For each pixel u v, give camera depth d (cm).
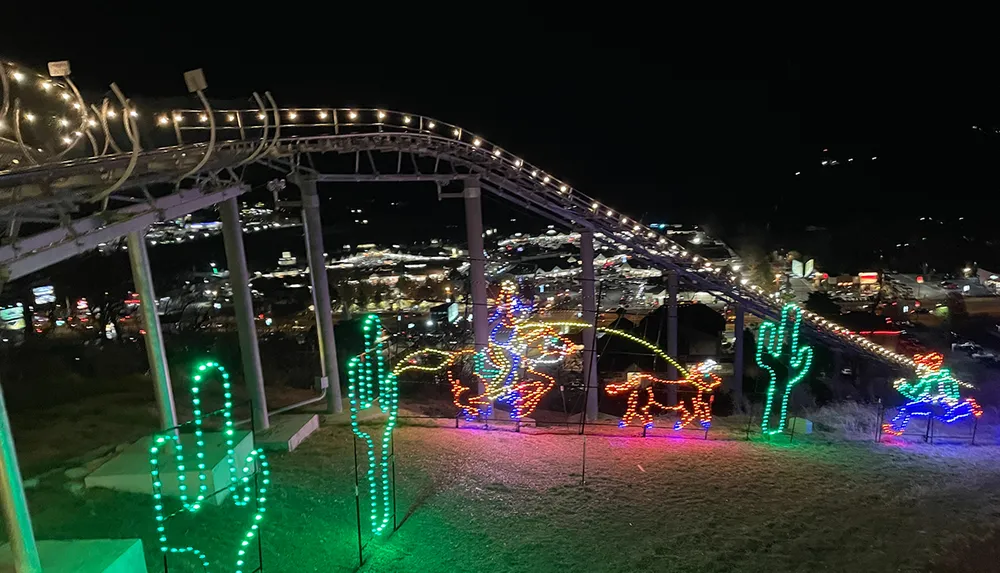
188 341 2369
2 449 494
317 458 1138
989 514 980
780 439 1404
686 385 2178
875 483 1111
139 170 757
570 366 2373
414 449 1217
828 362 2627
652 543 869
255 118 1009
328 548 829
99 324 2409
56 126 663
